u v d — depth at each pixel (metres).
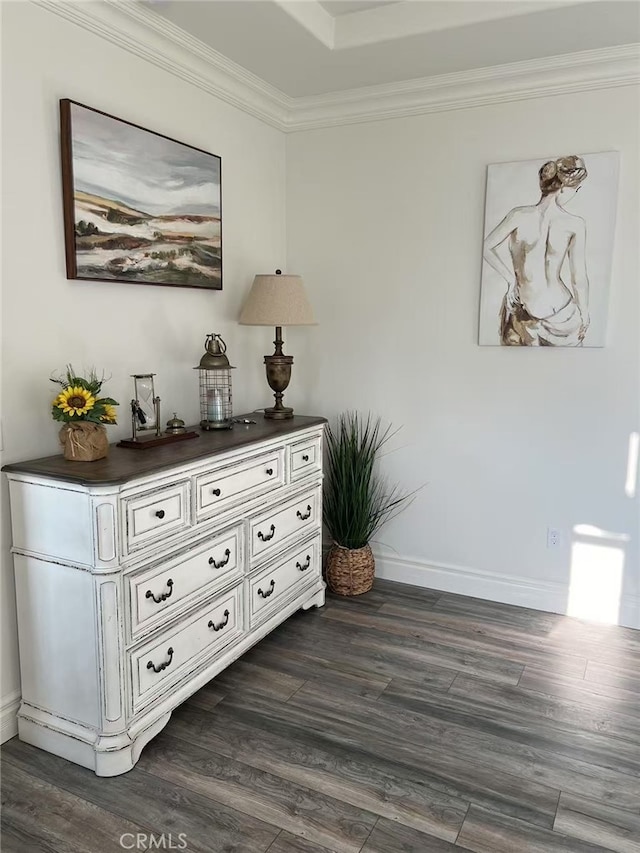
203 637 2.34
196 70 2.74
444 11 2.51
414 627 3.00
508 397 3.16
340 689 2.48
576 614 3.13
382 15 2.61
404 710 2.34
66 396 2.07
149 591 2.06
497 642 2.85
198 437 2.56
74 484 1.88
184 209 2.74
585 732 2.22
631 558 3.00
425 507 3.43
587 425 3.02
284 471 2.81
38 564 2.03
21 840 1.75
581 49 2.70
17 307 2.08
